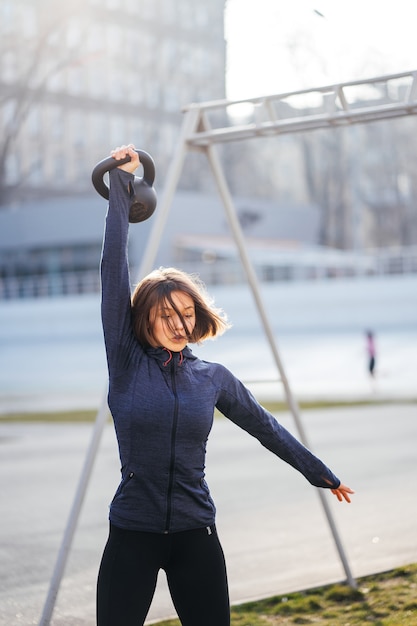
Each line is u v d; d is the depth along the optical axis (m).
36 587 6.92
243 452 14.26
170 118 84.62
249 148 83.19
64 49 72.56
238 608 5.99
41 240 64.19
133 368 3.60
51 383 30.52
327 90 5.51
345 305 48.94
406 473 11.45
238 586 6.57
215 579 3.57
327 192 81.62
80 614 6.16
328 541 7.94
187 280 3.70
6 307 56.62
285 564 7.18
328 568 6.97
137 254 58.78
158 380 3.56
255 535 8.34
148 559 3.53
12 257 66.38
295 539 8.09
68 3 65.94
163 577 7.03
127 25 81.62
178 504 3.52
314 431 16.45
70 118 81.12
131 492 3.53
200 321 3.77
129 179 3.87
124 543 3.53
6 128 66.44
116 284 3.69
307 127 5.66
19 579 7.18
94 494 10.98
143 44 83.25
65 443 16.17
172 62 84.44
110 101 82.31
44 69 76.56
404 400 21.44
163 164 82.31
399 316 48.03
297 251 64.19
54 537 8.70
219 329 3.81
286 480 11.45
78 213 62.91
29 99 68.94
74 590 6.79
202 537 3.57
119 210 3.81
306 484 11.12
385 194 84.44
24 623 5.99
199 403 3.56
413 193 79.19
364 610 5.77
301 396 23.48
